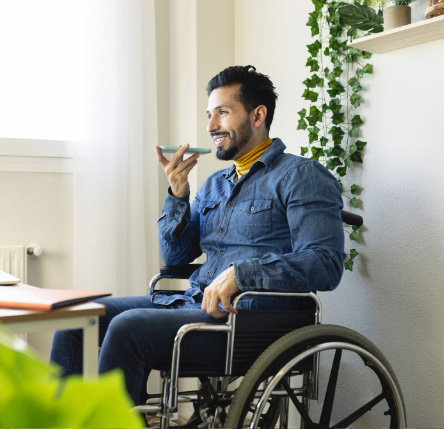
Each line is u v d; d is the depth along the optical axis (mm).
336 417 2346
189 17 2801
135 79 2697
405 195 2070
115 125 2639
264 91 2016
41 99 2641
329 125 2354
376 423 2197
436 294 1976
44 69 2637
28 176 2623
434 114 1976
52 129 2664
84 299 1199
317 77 2334
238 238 1900
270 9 2652
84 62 2598
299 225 1765
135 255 2701
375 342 2182
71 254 2703
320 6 2297
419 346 2033
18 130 2623
